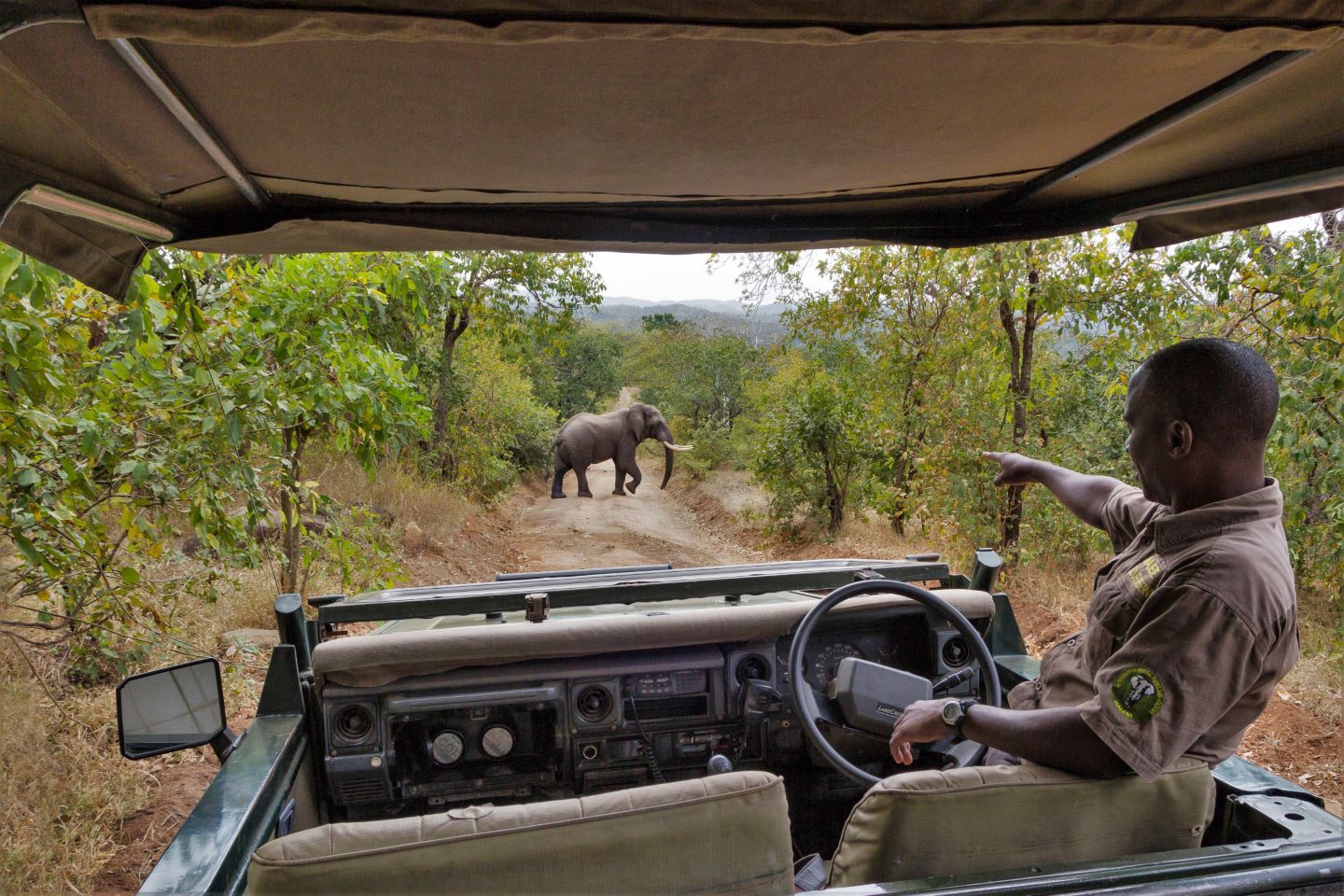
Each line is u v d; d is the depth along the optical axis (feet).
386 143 7.39
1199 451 5.84
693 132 7.21
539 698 8.36
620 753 8.64
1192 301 25.61
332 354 17.93
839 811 9.26
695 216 10.30
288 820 7.52
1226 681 5.27
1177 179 9.13
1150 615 5.64
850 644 9.30
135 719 7.54
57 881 10.96
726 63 5.75
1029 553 27.66
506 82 5.99
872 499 39.63
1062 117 7.25
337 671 7.98
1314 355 17.42
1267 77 6.12
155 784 14.20
